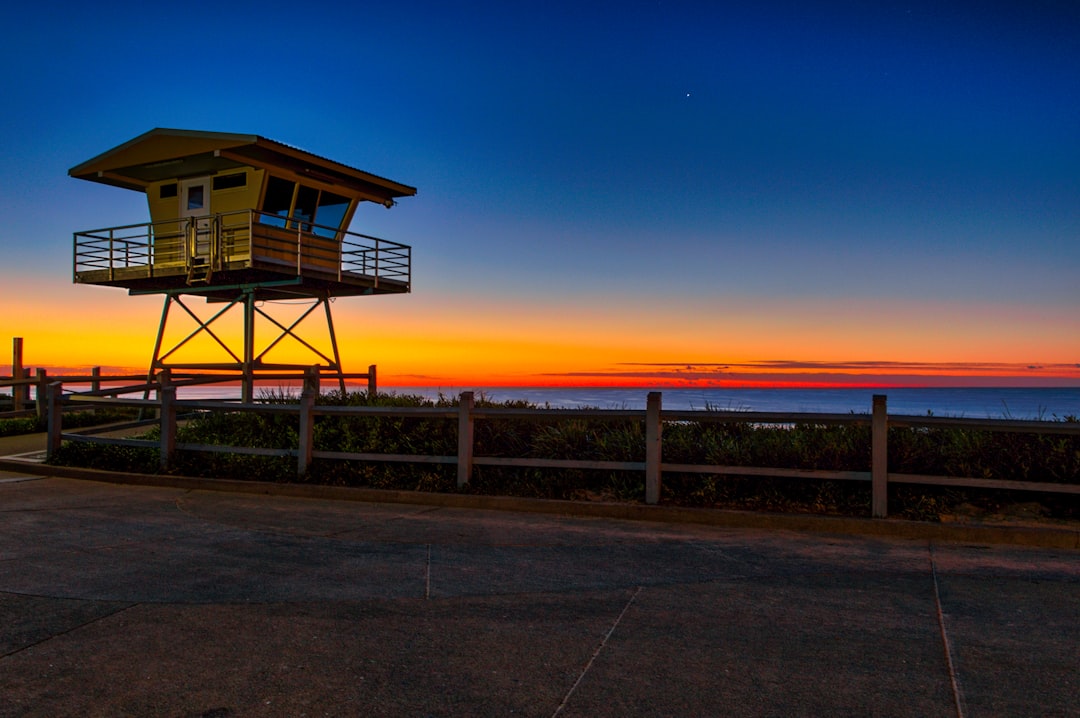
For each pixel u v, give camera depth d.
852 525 8.72
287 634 5.41
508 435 12.19
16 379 23.31
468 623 5.64
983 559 7.49
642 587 6.56
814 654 5.00
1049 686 4.50
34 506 10.64
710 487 9.81
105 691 4.47
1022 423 8.66
